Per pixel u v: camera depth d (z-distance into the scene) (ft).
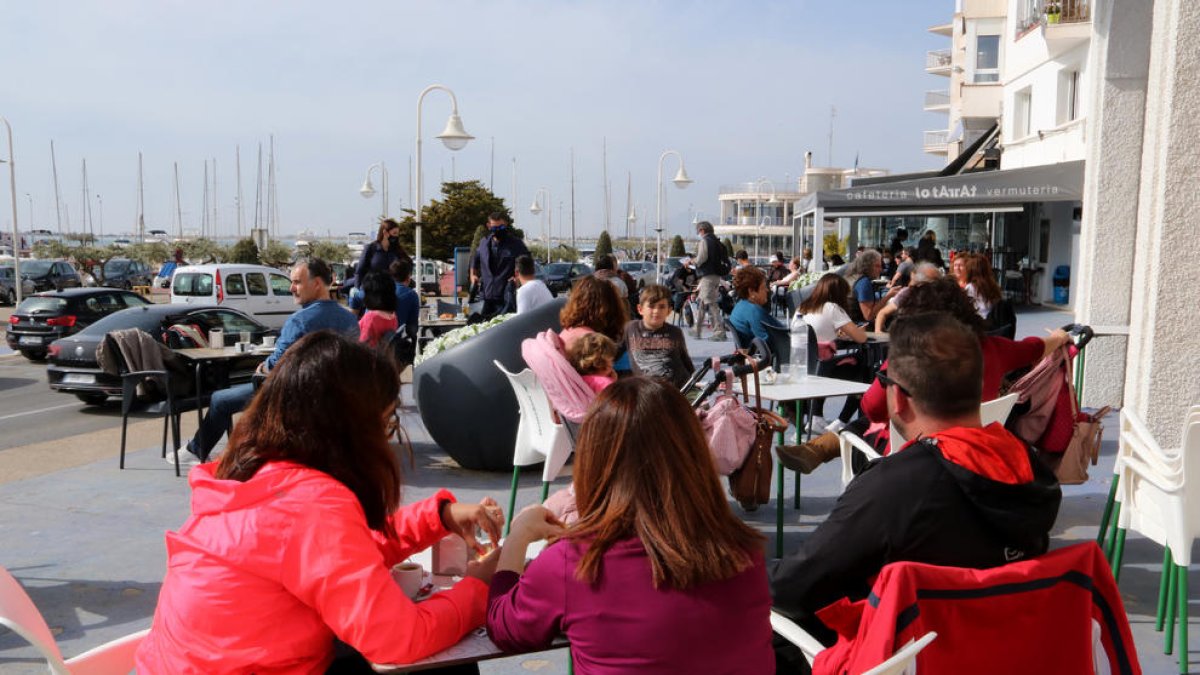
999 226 86.02
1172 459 11.89
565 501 10.65
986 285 23.56
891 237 96.58
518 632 6.51
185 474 23.71
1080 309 29.14
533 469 23.34
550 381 16.81
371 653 6.44
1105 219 27.86
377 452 7.17
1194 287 18.15
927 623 6.64
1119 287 28.09
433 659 6.68
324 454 6.95
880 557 7.45
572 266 120.88
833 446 16.43
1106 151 27.43
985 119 101.19
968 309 14.23
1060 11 67.00
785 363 25.82
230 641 6.51
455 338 23.06
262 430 7.00
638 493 6.23
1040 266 79.00
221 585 6.50
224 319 41.65
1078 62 69.00
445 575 8.14
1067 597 6.84
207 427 23.02
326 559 6.45
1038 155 78.54
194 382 26.68
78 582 15.94
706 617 6.07
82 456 26.73
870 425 16.33
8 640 13.48
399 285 34.81
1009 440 7.41
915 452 7.47
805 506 19.54
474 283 38.58
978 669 6.72
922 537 7.23
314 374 7.01
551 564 6.39
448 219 178.70
